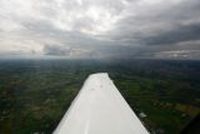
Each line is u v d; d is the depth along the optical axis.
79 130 3.34
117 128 3.45
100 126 3.51
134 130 3.42
